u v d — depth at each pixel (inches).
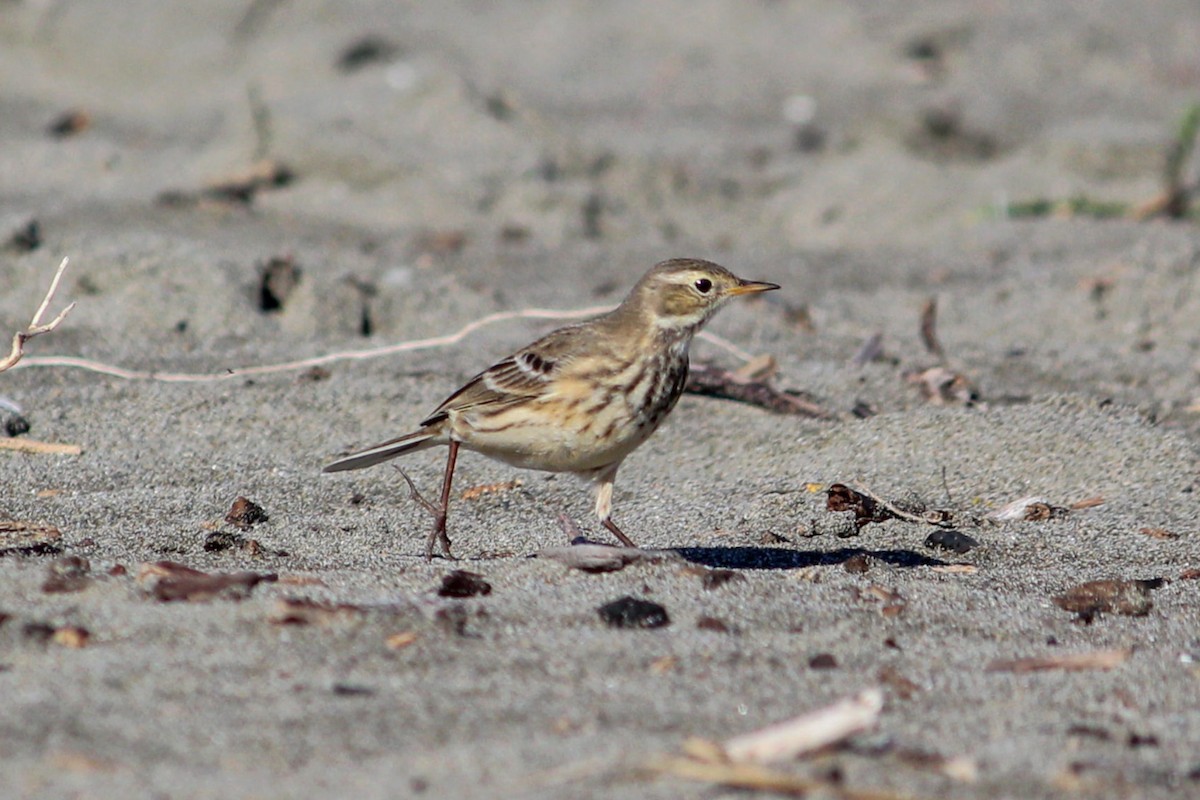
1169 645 352.5
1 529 426.6
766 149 1167.6
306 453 530.9
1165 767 274.2
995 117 1257.4
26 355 617.3
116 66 1354.6
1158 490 494.3
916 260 928.3
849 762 268.1
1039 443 522.9
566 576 376.8
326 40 1332.4
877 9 1533.0
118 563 378.0
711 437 554.6
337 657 310.2
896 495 490.6
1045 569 429.4
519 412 415.8
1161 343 726.5
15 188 967.0
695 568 379.9
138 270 689.0
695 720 286.0
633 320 431.2
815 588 382.6
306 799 245.8
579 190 1003.9
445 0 1552.7
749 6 1525.6
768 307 767.1
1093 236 945.5
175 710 279.6
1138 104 1321.4
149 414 553.3
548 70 1391.5
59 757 256.5
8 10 1416.1
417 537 448.5
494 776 255.9
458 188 985.5
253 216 936.3
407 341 668.7
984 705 304.8
